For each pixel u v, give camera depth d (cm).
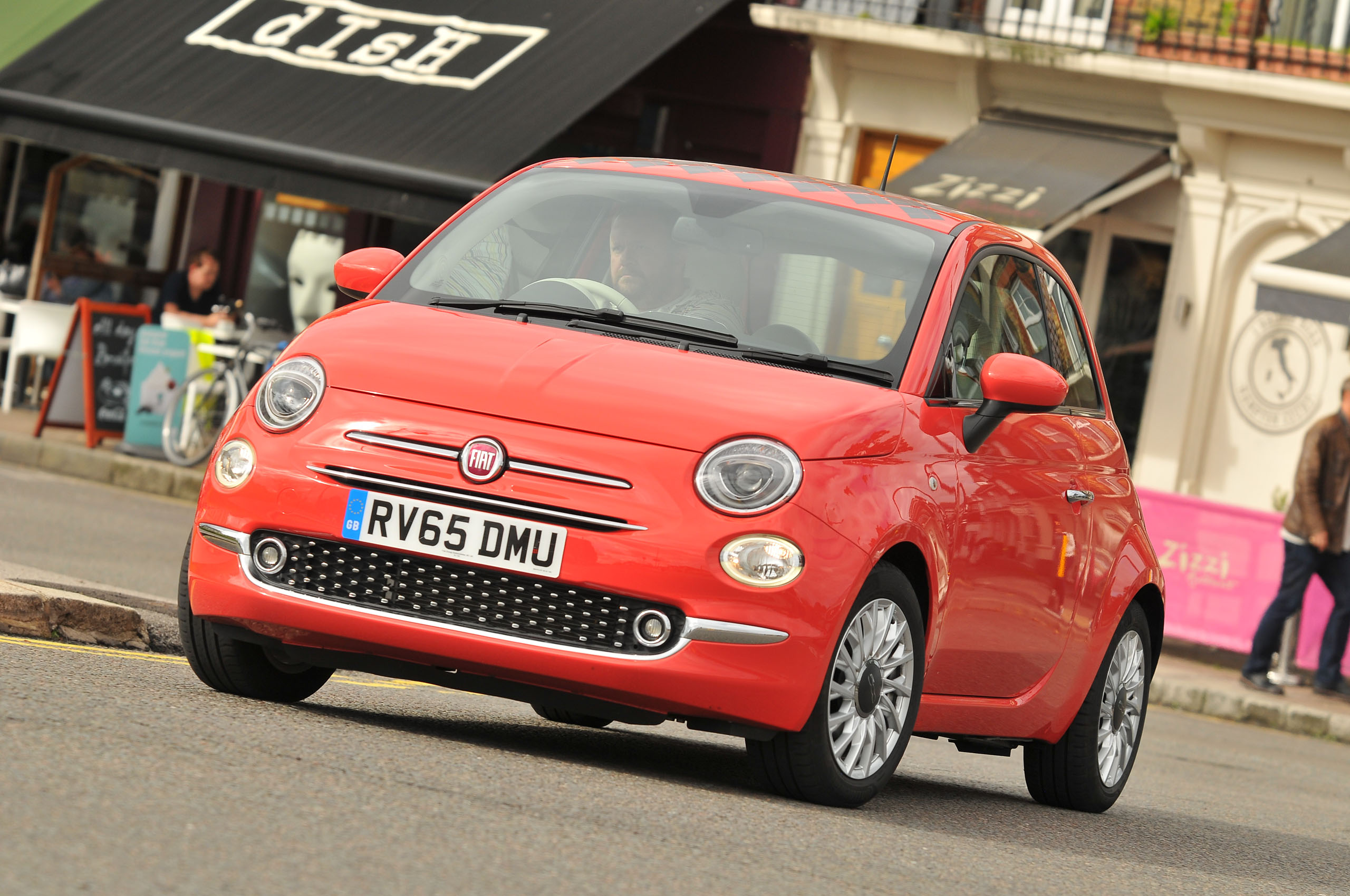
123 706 1204
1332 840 1809
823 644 1221
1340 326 3897
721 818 1174
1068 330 1678
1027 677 1530
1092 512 1588
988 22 4344
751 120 4559
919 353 1385
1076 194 3916
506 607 1217
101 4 4416
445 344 1293
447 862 921
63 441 4122
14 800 899
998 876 1174
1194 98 4072
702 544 1196
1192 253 4144
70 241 5012
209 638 1332
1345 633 3428
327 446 1250
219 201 4950
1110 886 1223
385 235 4838
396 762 1170
